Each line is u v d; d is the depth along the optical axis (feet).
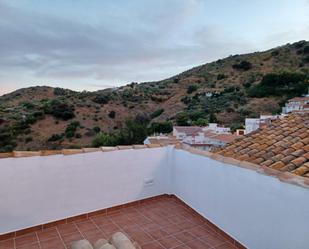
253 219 9.08
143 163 14.39
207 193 11.91
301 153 10.27
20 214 10.59
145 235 10.85
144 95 183.62
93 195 12.69
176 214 13.08
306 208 6.96
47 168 11.21
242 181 9.63
